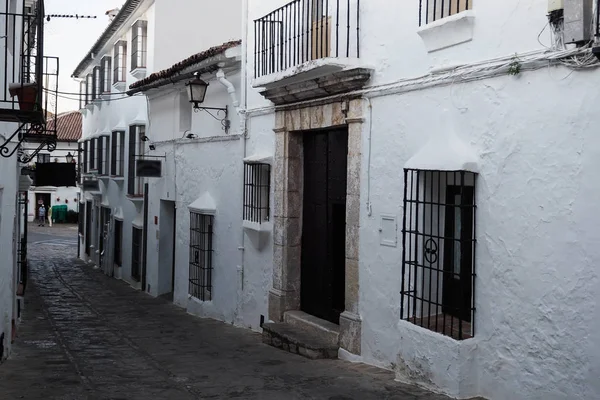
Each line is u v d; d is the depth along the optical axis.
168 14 18.02
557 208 5.75
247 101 12.15
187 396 7.18
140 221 20.16
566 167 5.67
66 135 43.78
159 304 16.73
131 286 21.44
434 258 7.77
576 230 5.57
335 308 9.96
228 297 13.09
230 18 16.53
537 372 5.95
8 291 9.69
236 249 12.69
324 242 10.23
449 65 7.04
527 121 6.08
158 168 17.09
